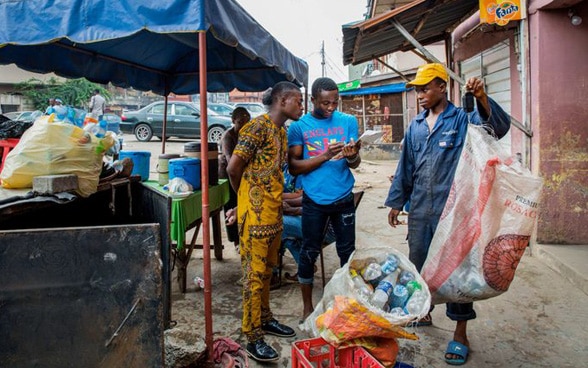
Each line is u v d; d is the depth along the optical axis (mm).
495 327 2920
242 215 2545
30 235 1506
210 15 2330
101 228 1557
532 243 4395
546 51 4180
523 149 4453
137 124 14500
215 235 4484
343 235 2932
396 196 2781
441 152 2488
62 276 1538
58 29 2438
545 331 2844
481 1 4375
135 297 1583
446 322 3039
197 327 3035
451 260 2234
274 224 2551
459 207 2238
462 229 2225
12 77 21797
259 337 2584
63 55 4129
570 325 2908
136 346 1594
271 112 2586
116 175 2551
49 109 2312
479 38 6160
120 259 1572
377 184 9539
